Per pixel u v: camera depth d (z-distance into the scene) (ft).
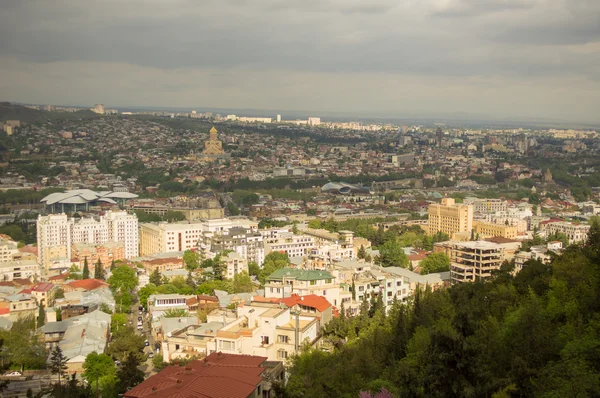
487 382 580.71
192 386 631.56
